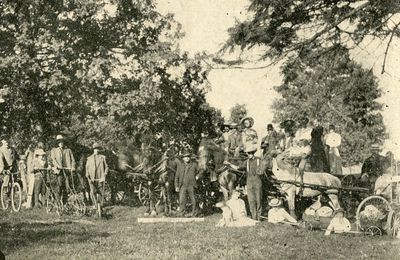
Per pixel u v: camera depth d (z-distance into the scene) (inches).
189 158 816.9
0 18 1103.0
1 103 1130.0
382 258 496.1
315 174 736.3
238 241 581.6
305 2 592.7
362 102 607.8
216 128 1069.1
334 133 857.5
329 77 614.5
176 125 1077.8
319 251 526.3
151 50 1117.7
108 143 1054.4
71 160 893.8
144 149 932.0
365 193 721.6
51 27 1129.4
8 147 944.9
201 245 560.7
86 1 1110.4
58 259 491.5
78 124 1114.7
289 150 749.3
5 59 1056.8
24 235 629.6
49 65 1143.6
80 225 726.5
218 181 812.6
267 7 599.5
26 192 997.8
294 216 724.7
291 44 617.6
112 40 1186.0
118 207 917.8
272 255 508.1
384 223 639.1
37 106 1133.1
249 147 744.3
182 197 808.3
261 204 742.5
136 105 1046.4
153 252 523.2
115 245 565.3
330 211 712.4
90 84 1119.0
